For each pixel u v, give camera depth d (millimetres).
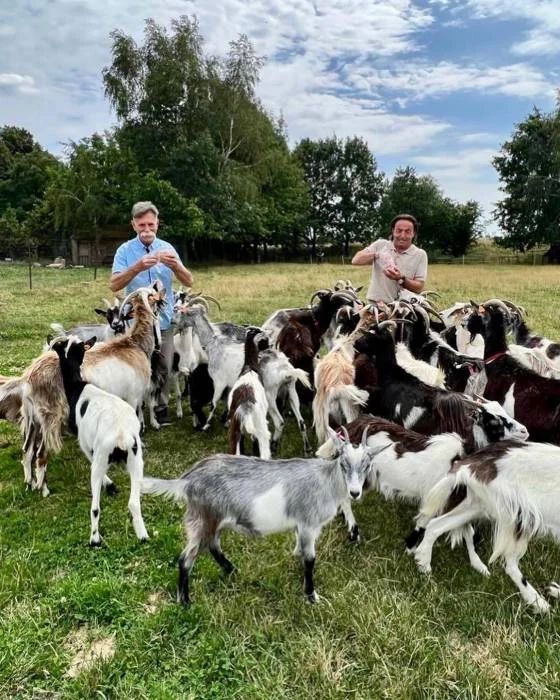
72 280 25562
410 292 7129
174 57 33844
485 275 25922
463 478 3662
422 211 51469
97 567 3975
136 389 5887
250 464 3699
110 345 5828
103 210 34625
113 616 3463
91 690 2904
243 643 3199
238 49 35781
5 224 42438
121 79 33875
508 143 45938
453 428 4543
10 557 4055
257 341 5988
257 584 3797
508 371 5117
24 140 67562
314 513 3578
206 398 6840
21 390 5273
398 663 3059
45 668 3051
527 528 3457
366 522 4652
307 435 6711
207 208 35000
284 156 41656
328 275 26688
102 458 4180
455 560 4062
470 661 3041
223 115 36062
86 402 4465
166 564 3982
